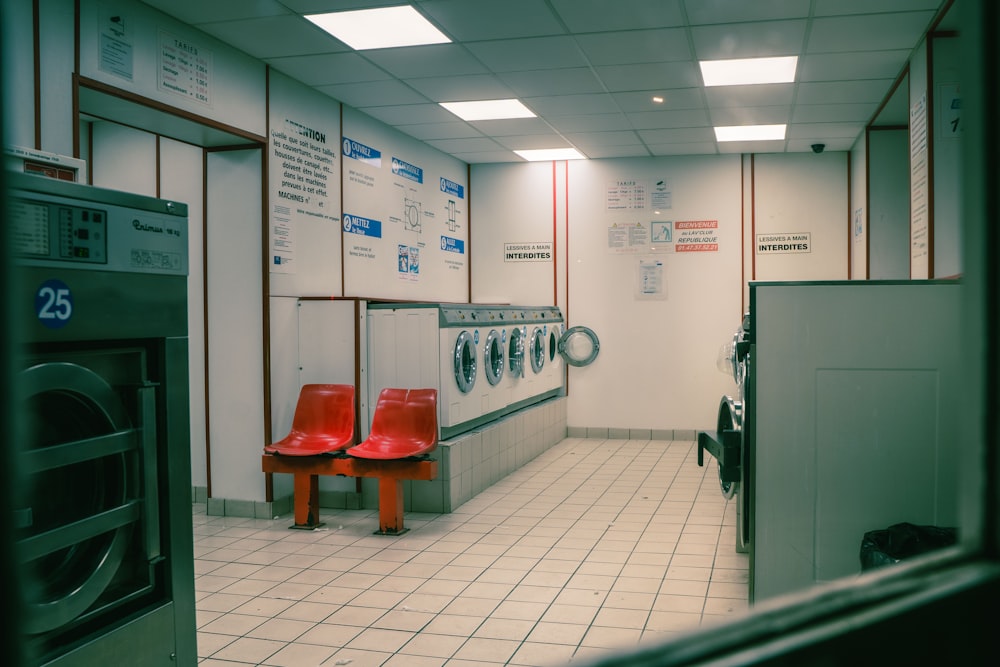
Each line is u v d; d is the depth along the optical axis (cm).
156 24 454
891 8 449
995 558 60
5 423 49
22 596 51
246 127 536
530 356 795
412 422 540
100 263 192
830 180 856
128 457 207
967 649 60
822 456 313
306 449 536
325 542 498
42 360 181
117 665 200
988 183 60
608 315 911
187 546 226
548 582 414
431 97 644
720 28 490
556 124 739
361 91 625
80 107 450
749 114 701
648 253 899
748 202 875
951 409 307
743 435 356
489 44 521
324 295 631
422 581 418
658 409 901
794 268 866
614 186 906
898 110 675
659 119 721
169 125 498
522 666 310
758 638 55
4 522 50
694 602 380
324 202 631
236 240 564
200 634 346
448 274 888
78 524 186
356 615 369
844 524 313
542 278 927
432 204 842
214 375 573
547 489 646
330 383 584
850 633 56
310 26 486
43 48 379
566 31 498
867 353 310
